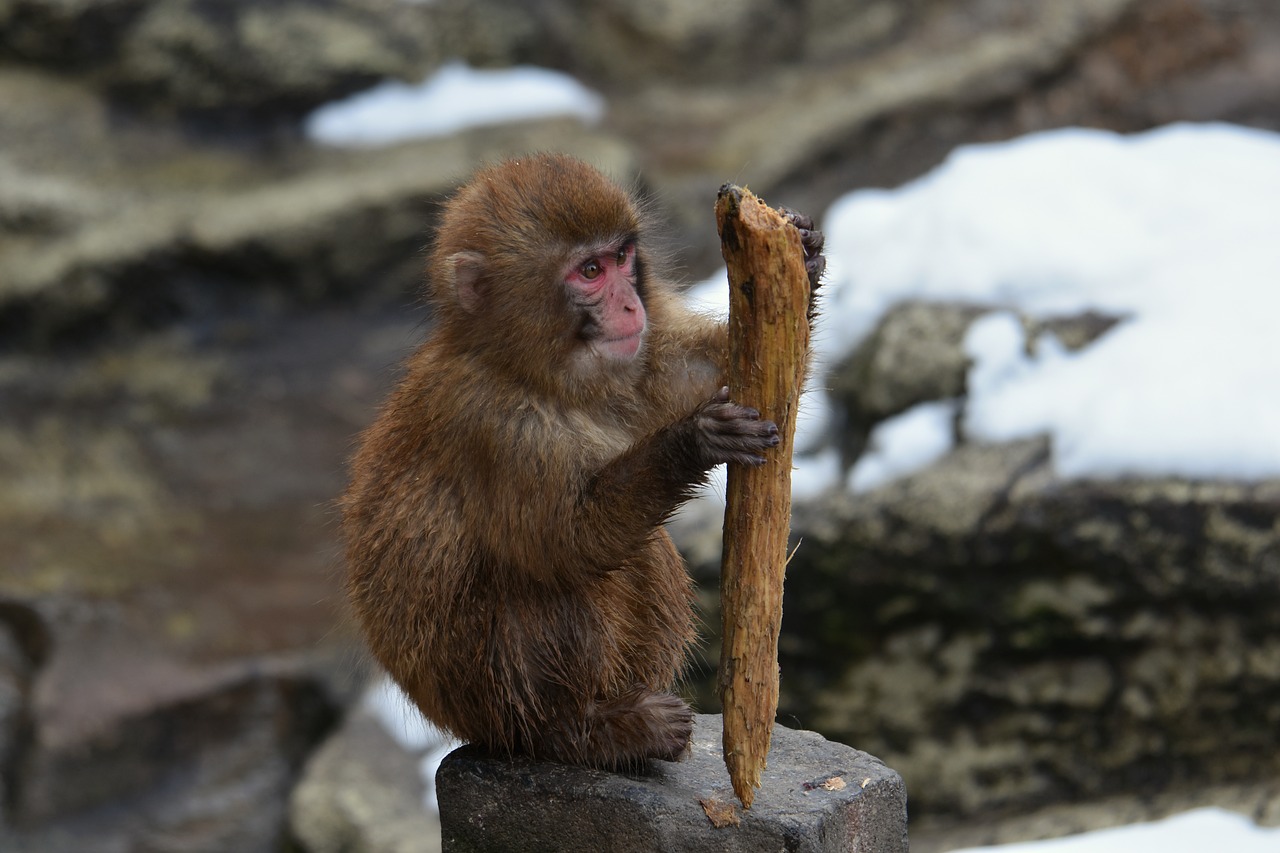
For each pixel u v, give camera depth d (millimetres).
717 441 4605
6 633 12781
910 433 9992
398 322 16828
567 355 5445
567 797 5281
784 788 5172
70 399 15906
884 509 9328
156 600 13227
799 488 10375
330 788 10242
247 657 12383
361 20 18141
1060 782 9273
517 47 18719
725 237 4559
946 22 19141
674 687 6160
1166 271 10203
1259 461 8797
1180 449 8930
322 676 12047
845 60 18953
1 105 17094
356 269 16719
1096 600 9016
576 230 5426
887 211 12016
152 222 16266
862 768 5320
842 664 9656
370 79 18094
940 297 10766
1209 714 8953
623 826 5184
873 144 17109
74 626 12719
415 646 5508
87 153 17031
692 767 5426
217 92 17609
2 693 12070
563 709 5422
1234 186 11109
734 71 18812
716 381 5664
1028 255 10695
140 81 17516
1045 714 9281
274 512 14766
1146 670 9047
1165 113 16672
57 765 11531
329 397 16031
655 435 4859
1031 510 8992
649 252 5977
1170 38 17562
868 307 11094
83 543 14172
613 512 4992
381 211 16562
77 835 11359
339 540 6223
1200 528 8734
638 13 18750
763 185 16531
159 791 11672
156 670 12203
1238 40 17641
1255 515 8633
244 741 11906
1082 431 9242
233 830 11469
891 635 9516
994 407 9812
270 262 16500
